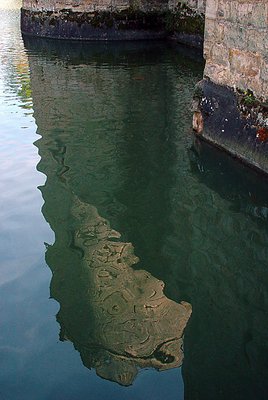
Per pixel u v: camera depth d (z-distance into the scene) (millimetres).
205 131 7176
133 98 10234
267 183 5926
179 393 3115
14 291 4273
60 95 10688
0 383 3287
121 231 5273
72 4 17469
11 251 4895
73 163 7047
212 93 6969
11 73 13016
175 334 3662
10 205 5840
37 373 3361
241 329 3633
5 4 33438
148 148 7504
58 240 5074
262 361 3275
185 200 5895
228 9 6305
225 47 6516
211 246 4949
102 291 4266
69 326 3809
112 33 17312
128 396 3125
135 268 4582
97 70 12969
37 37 18500
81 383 3256
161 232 5250
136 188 6254
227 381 3084
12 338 3709
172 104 9703
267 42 5656
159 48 15828
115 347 3570
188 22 15766
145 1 17094
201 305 4004
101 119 8945
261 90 5961
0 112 9523
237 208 5641
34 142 7863
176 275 4465
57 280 4406
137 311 3975
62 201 5930
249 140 6148
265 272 4512
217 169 6543
